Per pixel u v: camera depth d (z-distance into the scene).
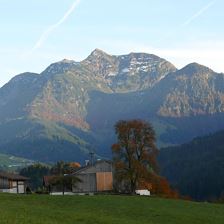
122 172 117.56
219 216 66.81
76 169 155.12
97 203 69.69
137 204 71.50
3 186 120.38
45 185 138.62
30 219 48.69
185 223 60.00
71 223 50.19
